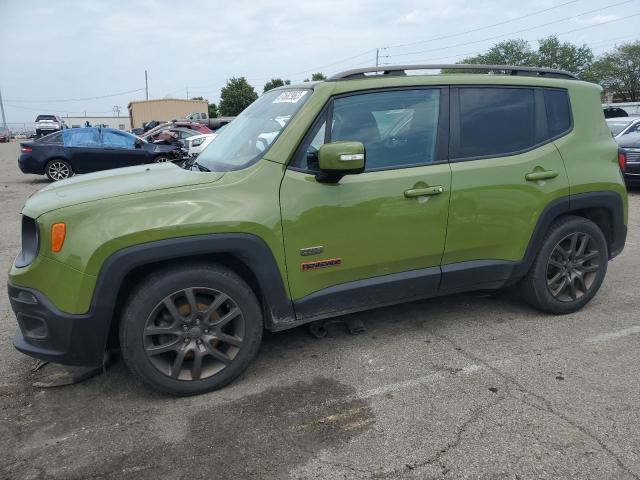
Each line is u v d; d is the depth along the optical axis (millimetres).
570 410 2855
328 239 3209
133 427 2799
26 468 2492
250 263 3045
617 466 2414
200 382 3061
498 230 3703
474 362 3422
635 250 6105
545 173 3795
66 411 2965
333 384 3188
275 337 3869
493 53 66438
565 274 4078
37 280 2787
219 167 3311
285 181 3109
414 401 2979
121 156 14328
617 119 12672
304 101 3285
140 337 2889
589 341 3695
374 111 3377
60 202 2861
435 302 4488
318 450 2578
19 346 2957
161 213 2830
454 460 2479
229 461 2512
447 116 3555
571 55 63406
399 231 3389
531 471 2393
